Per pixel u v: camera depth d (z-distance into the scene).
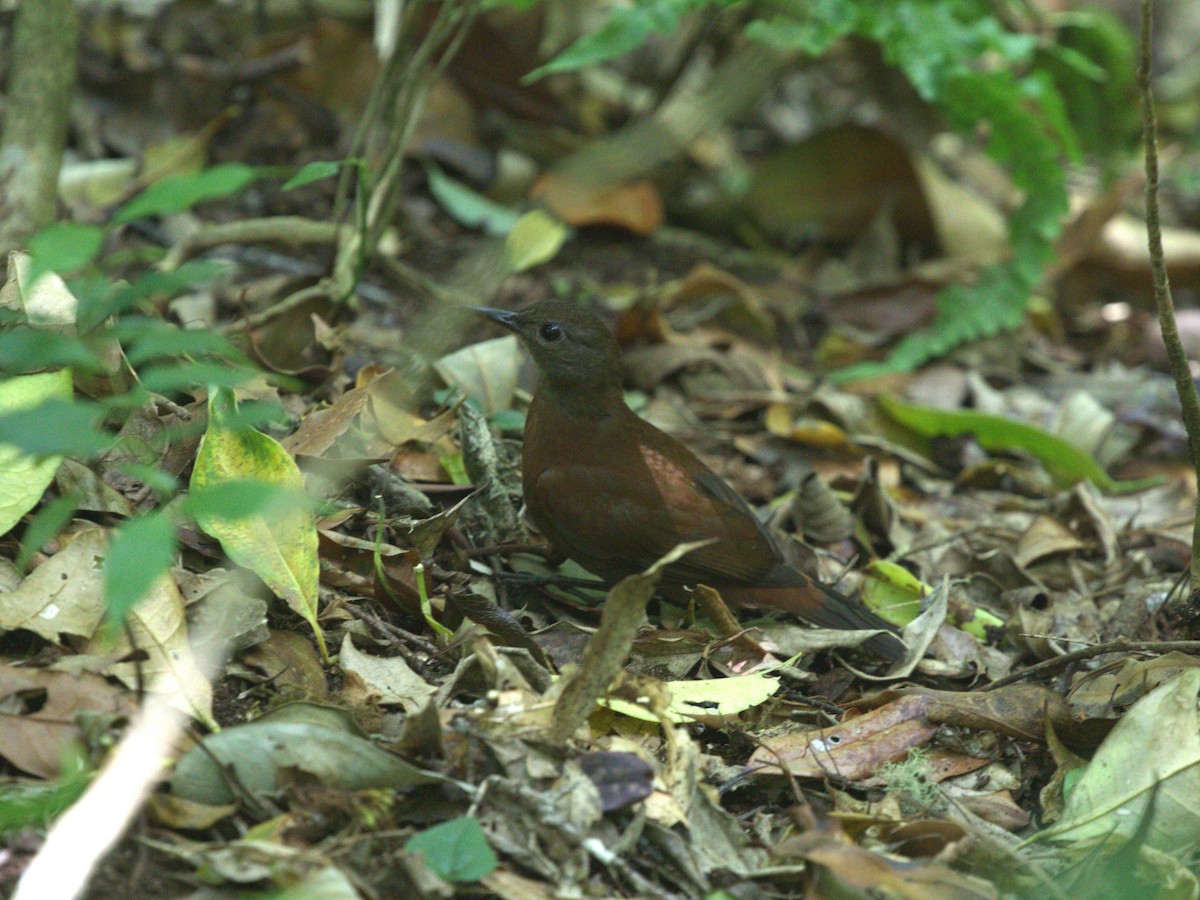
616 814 6.12
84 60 13.46
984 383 13.48
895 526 10.20
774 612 8.95
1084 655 7.66
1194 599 8.08
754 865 6.24
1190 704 6.79
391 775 5.89
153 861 5.47
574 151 14.61
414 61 10.48
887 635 8.40
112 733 5.80
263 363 9.25
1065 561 10.17
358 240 9.92
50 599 6.44
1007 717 7.45
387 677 6.85
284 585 6.90
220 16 14.44
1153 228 7.41
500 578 8.51
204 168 12.99
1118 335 15.18
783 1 12.43
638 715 6.88
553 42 15.45
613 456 8.59
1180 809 6.58
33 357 4.79
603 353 8.69
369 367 9.24
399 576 7.54
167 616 6.44
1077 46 14.98
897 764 7.21
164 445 7.24
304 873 5.36
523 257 11.97
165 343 4.83
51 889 5.06
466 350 10.06
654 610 8.98
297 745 5.89
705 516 8.54
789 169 15.27
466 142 14.20
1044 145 13.02
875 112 17.92
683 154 15.55
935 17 12.53
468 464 8.67
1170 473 12.33
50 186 9.68
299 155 13.71
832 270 14.99
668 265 14.44
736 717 7.36
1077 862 6.31
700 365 12.41
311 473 7.91
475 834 5.60
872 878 5.64
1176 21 21.67
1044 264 13.36
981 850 6.17
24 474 6.81
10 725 5.82
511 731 6.16
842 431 11.65
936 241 15.28
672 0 11.75
